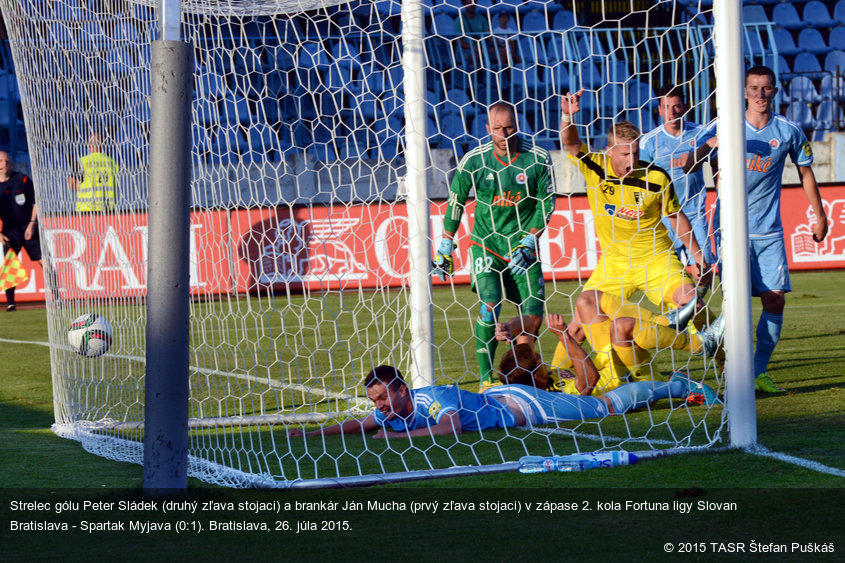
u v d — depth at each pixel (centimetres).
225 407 1956
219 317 1997
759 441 1398
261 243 1839
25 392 2278
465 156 2012
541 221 2030
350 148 4778
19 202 4269
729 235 1356
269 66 4519
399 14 1922
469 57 5147
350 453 1438
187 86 1136
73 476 1306
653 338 1798
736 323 1352
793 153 1981
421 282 1911
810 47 6406
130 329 1967
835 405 1712
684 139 2133
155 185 1120
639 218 1884
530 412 1623
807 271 4759
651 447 1400
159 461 1145
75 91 1939
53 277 1914
